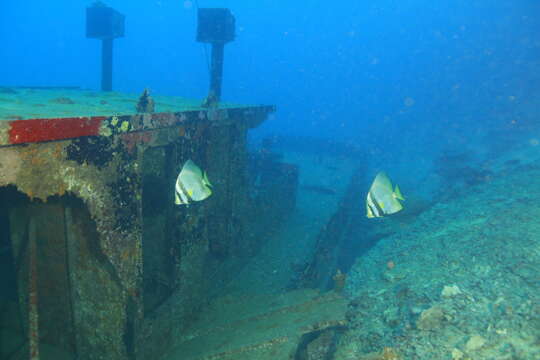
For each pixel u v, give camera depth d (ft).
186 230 17.03
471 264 20.79
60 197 11.94
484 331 14.06
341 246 35.88
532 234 21.15
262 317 17.85
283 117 178.50
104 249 12.01
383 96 177.88
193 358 14.70
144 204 18.03
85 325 13.55
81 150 10.34
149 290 17.43
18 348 13.30
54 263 13.08
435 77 140.67
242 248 25.07
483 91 99.40
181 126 15.56
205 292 20.13
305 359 16.87
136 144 12.74
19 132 8.07
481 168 50.29
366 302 21.75
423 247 27.12
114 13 35.17
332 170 55.21
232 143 21.99
